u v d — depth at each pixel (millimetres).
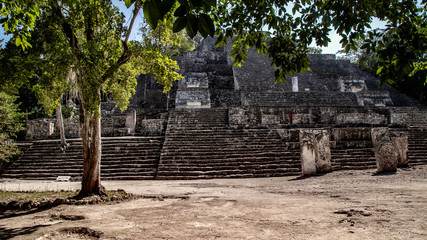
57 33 6281
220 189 8164
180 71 31688
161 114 19406
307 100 23625
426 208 3967
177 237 3428
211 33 1828
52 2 5590
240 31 4801
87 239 3598
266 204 5328
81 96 7051
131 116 18766
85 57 6340
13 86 6910
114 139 15266
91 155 6898
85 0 6129
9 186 9750
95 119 6953
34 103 22281
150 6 1678
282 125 17375
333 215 4066
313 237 3109
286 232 3389
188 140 14727
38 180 12266
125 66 8500
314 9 4312
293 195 6305
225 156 13039
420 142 15484
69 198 6621
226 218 4348
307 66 4559
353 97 25578
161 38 7773
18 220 4945
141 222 4336
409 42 3160
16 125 12289
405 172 9156
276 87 28500
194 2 1745
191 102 23625
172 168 12227
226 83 30391
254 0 4336
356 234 3076
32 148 15070
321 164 11008
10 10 3979
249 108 18797
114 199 6570
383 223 3396
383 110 20734
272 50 4594
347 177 9109
